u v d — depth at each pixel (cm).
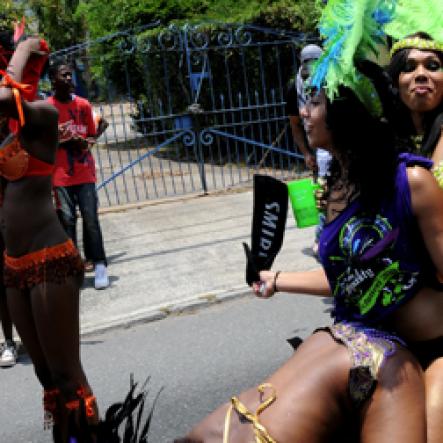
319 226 517
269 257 201
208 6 1156
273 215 198
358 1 163
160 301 509
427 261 165
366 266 165
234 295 507
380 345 160
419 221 161
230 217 737
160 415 347
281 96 908
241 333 445
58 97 536
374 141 162
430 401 162
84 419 214
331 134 168
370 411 156
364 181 163
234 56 1030
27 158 248
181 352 425
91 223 545
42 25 1928
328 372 160
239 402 164
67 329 257
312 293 198
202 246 638
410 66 207
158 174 1063
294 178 920
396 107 167
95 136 552
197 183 965
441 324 169
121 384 389
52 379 267
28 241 252
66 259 257
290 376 164
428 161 162
